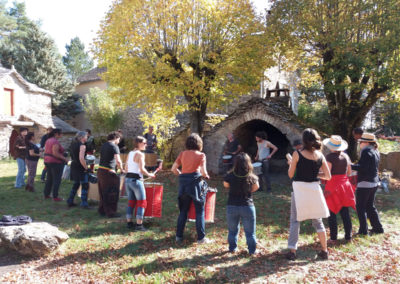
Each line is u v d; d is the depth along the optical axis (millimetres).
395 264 4266
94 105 26891
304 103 21344
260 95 18297
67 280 3789
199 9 11242
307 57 13523
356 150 13453
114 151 6375
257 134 9336
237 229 4645
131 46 11102
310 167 4184
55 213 6641
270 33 11938
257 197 8484
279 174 12773
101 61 12141
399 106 13711
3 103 21609
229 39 11734
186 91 11547
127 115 26281
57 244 4598
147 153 11992
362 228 5328
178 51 11695
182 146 14750
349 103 12695
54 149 7492
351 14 11016
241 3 11336
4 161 17078
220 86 12273
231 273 3965
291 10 11648
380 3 10344
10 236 4441
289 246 4406
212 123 15242
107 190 6344
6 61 30500
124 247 4820
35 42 30141
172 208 7277
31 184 8602
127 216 5691
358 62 10336
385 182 9500
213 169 12391
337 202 4867
